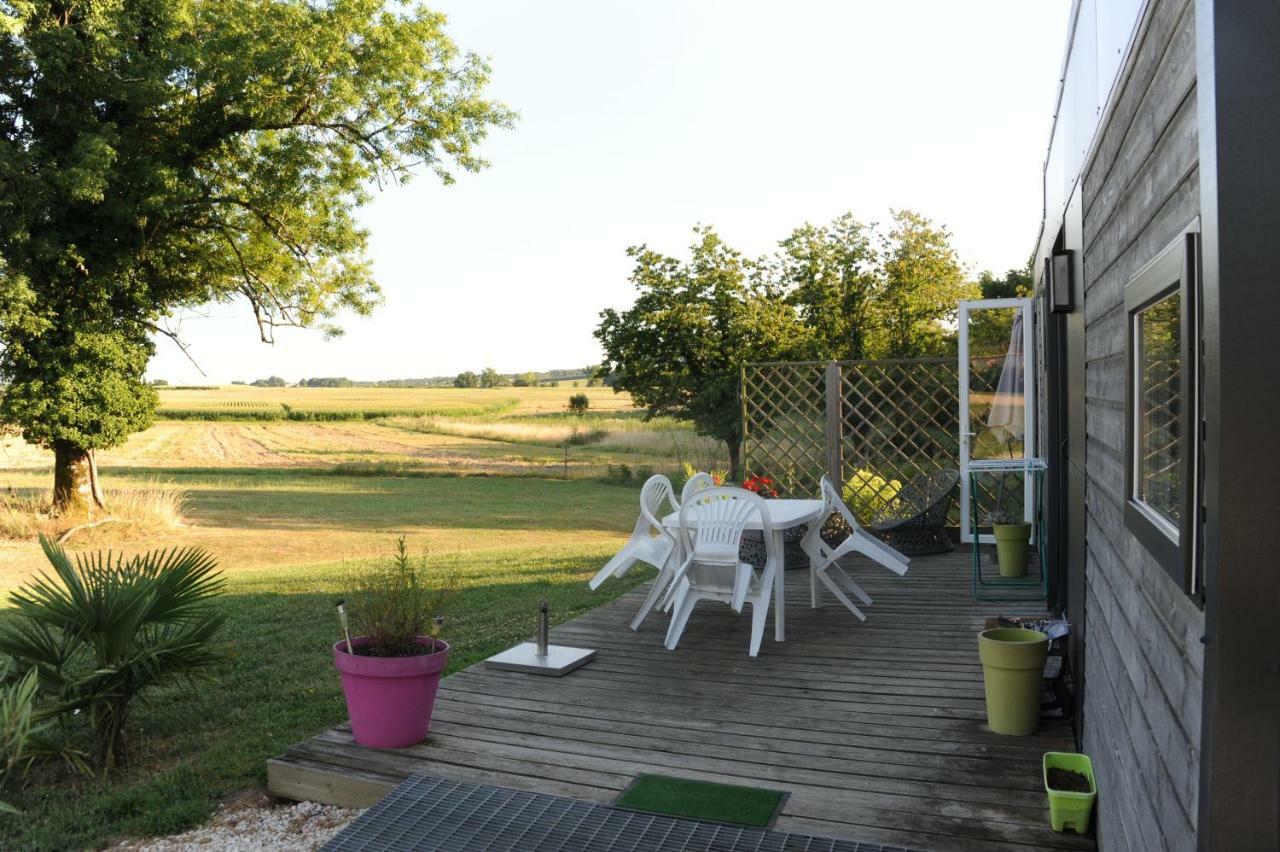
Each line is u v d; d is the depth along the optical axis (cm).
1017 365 762
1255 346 115
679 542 518
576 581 832
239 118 1274
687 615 508
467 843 276
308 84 1239
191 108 1277
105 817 332
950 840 270
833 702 403
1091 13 269
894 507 887
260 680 509
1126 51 204
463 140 1336
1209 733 121
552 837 278
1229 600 117
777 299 1744
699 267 1708
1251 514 116
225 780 363
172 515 1423
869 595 636
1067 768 297
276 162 1301
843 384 907
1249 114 116
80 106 1212
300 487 2086
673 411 1717
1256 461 116
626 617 589
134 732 426
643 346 1697
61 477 1350
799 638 522
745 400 948
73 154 1134
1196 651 136
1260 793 116
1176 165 155
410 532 1374
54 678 371
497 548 1169
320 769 338
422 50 1284
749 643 513
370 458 2848
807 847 266
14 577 1012
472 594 762
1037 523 747
